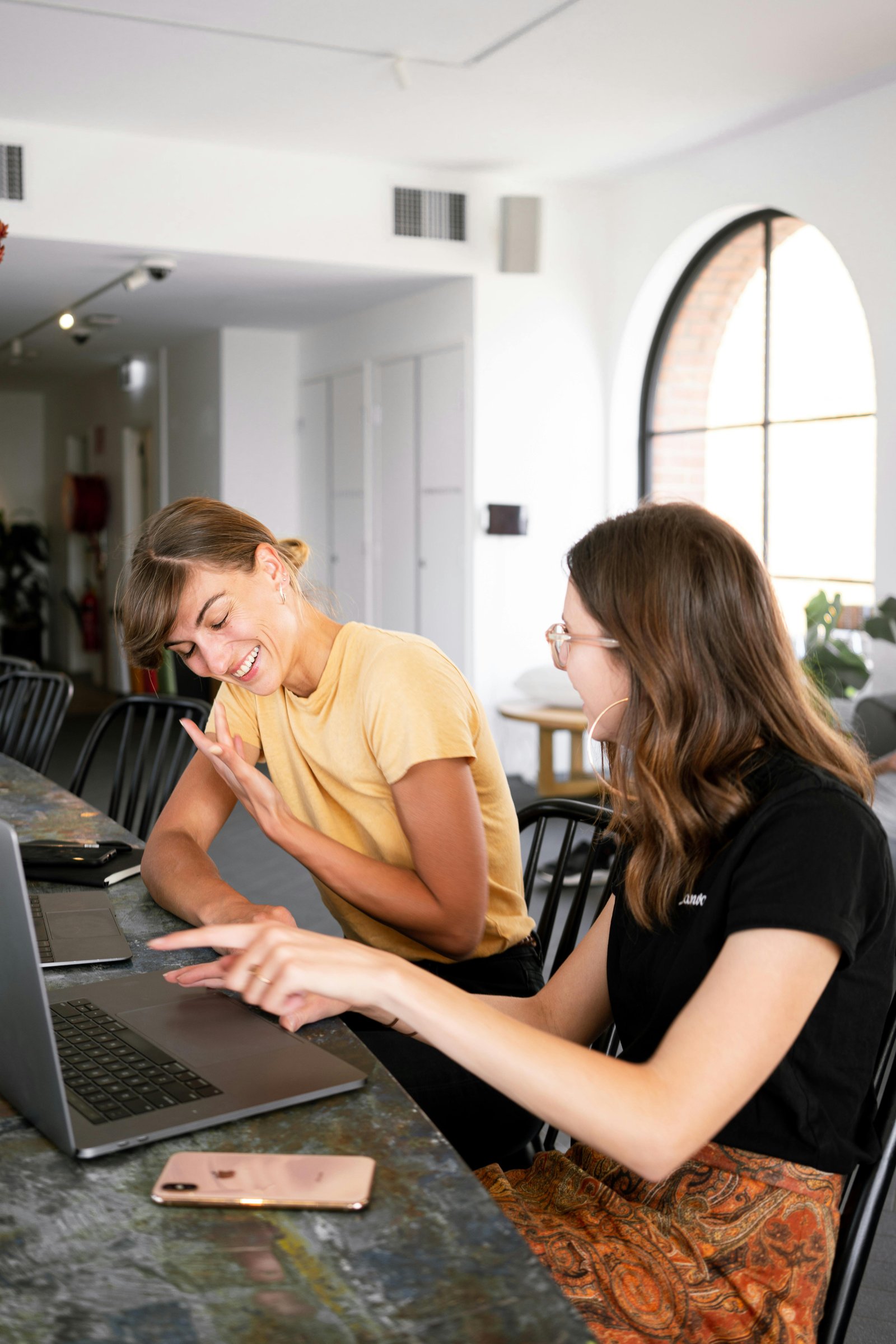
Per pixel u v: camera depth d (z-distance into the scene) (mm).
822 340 5477
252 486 8125
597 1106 928
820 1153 1057
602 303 6484
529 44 4332
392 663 1587
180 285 6496
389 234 5973
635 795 1127
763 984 958
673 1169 931
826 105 5078
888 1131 1093
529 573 6453
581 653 1140
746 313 5922
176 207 5562
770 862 1004
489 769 1672
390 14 4043
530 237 6105
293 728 1705
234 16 4051
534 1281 782
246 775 1510
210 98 4918
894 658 4973
